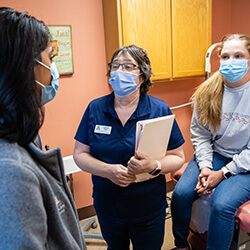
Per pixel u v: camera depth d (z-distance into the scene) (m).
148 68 1.25
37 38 0.55
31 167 0.52
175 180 1.94
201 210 1.64
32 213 0.48
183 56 2.39
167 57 2.30
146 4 2.07
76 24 2.11
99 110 1.26
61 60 2.09
